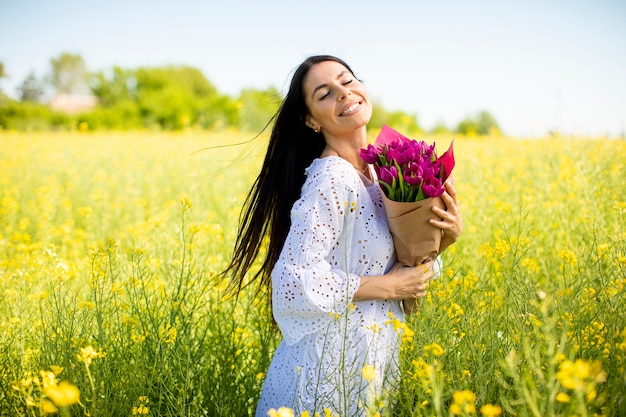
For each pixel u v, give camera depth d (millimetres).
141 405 2291
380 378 2379
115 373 2510
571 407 1554
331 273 2312
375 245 2389
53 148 12117
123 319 2764
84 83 83375
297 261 2328
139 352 2697
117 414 2371
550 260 3646
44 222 5453
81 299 3314
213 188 6980
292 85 2617
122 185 8117
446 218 2322
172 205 5234
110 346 2678
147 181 7953
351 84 2543
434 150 2410
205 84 63344
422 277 2414
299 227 2354
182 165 9016
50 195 6344
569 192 4656
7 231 5598
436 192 2256
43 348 2664
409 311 2537
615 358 2020
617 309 2281
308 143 2736
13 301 3174
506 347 2219
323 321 2355
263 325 3035
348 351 2355
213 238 3889
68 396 1619
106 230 5570
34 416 2135
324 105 2516
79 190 7883
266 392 2564
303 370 2391
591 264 2949
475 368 2182
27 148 12039
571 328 2195
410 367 2215
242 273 2900
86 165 10031
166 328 2668
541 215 4449
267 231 2988
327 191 2350
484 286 2885
